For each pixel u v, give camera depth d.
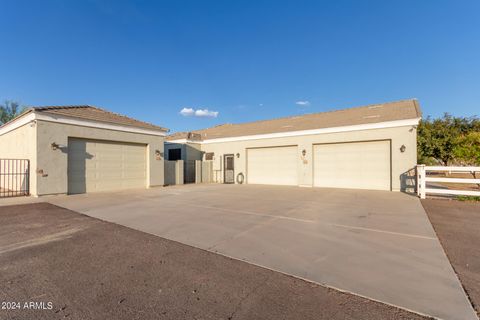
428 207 7.93
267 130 17.88
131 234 5.08
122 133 13.47
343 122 14.91
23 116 11.52
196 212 7.25
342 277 3.19
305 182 15.58
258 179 17.86
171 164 16.91
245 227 5.59
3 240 4.70
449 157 21.19
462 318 2.34
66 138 11.22
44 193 10.48
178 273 3.32
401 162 12.60
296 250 4.15
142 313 2.43
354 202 9.06
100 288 2.92
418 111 13.09
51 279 3.15
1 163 13.77
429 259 3.73
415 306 2.54
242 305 2.57
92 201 9.34
